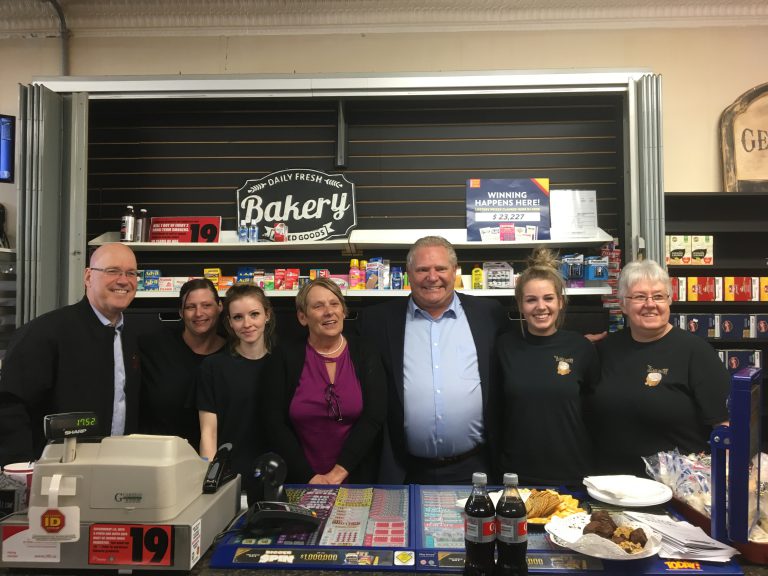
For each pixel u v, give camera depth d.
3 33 4.14
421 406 2.33
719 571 1.23
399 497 1.67
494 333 2.48
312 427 2.20
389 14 4.03
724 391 1.99
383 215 3.94
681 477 1.61
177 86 3.48
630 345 2.20
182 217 3.82
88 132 3.91
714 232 3.80
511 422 2.20
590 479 1.69
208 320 2.60
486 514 1.21
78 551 1.28
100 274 2.26
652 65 4.03
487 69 4.05
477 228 3.71
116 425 2.34
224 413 2.37
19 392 2.06
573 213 3.72
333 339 2.26
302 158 3.96
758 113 3.94
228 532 1.43
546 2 3.93
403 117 3.95
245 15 4.05
